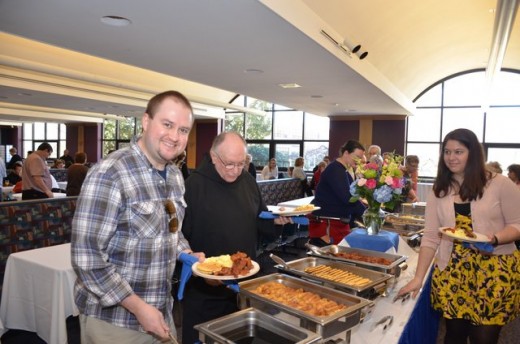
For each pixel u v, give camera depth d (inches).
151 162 39.9
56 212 109.0
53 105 307.9
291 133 354.0
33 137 523.8
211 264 44.7
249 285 48.9
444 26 192.1
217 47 122.7
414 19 166.1
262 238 68.5
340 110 279.1
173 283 100.7
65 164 357.1
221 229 53.8
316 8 113.1
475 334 54.5
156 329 35.8
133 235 38.3
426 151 298.0
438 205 59.7
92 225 35.4
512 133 272.8
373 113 293.6
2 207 98.0
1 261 97.1
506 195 54.2
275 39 112.9
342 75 159.8
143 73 271.1
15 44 194.1
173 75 168.7
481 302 53.6
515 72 267.9
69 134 467.2
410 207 117.7
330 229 96.5
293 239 196.1
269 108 360.5
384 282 53.9
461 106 287.6
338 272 57.1
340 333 40.3
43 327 75.7
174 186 43.2
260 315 40.3
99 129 448.8
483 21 197.5
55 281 72.6
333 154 317.4
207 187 54.4
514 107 271.3
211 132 371.6
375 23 146.0
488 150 280.1
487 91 233.5
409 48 197.3
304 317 39.6
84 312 40.6
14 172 261.9
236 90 204.4
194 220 53.7
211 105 293.6
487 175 56.1
